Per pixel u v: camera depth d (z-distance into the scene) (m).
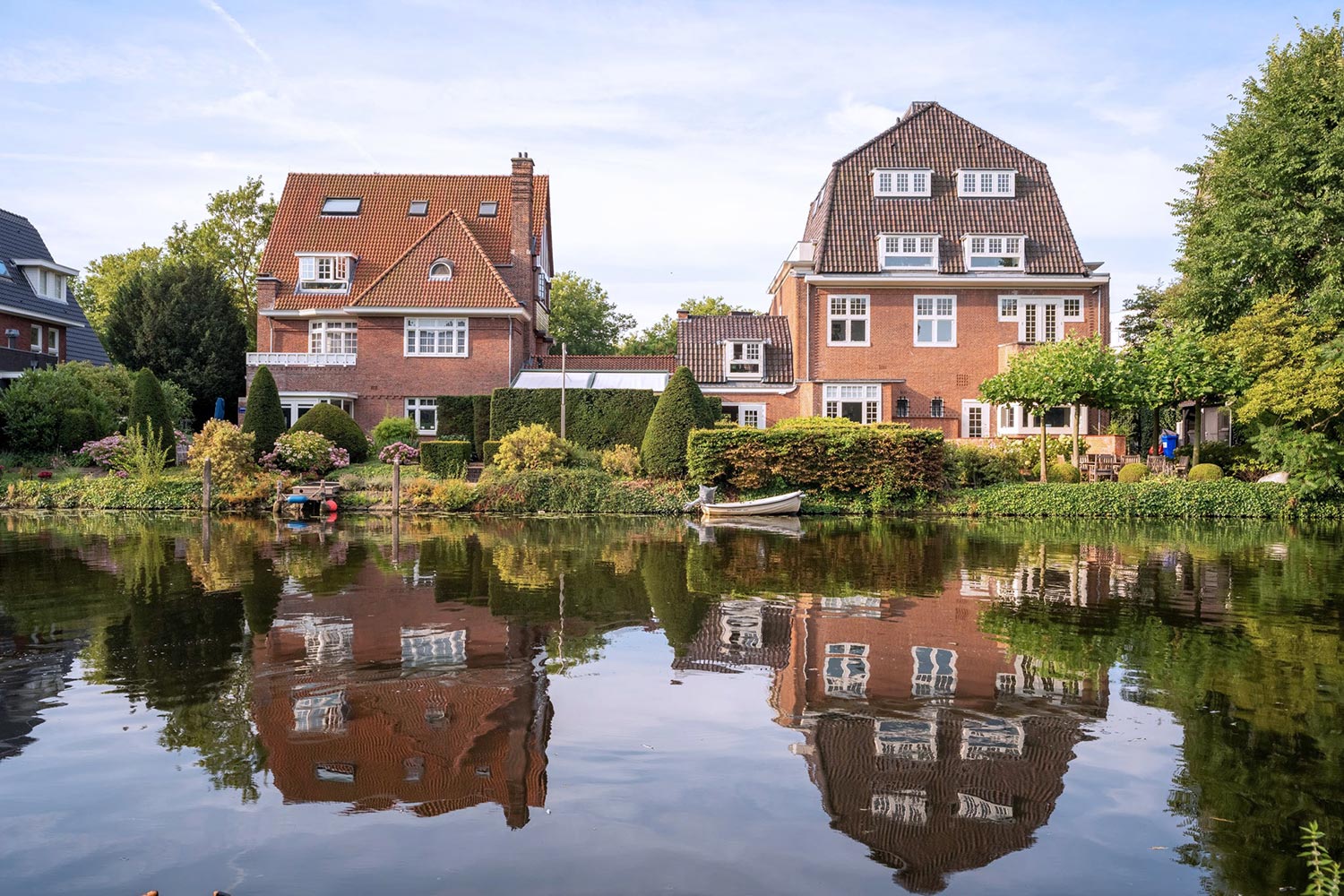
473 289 36.66
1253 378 26.94
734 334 38.03
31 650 9.39
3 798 5.80
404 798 5.82
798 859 5.06
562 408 31.62
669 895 4.68
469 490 27.59
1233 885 4.81
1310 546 18.67
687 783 6.06
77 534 20.31
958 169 36.44
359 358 36.72
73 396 32.22
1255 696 7.89
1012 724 7.20
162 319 42.75
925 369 35.31
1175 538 20.34
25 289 38.78
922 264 35.22
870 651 9.43
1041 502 26.44
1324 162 26.92
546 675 8.51
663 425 29.42
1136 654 9.34
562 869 4.94
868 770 6.29
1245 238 28.17
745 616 11.23
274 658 9.08
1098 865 5.02
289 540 19.28
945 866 4.99
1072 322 35.22
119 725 7.11
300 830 5.39
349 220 41.56
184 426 38.31
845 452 27.84
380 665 8.84
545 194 44.16
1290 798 5.85
